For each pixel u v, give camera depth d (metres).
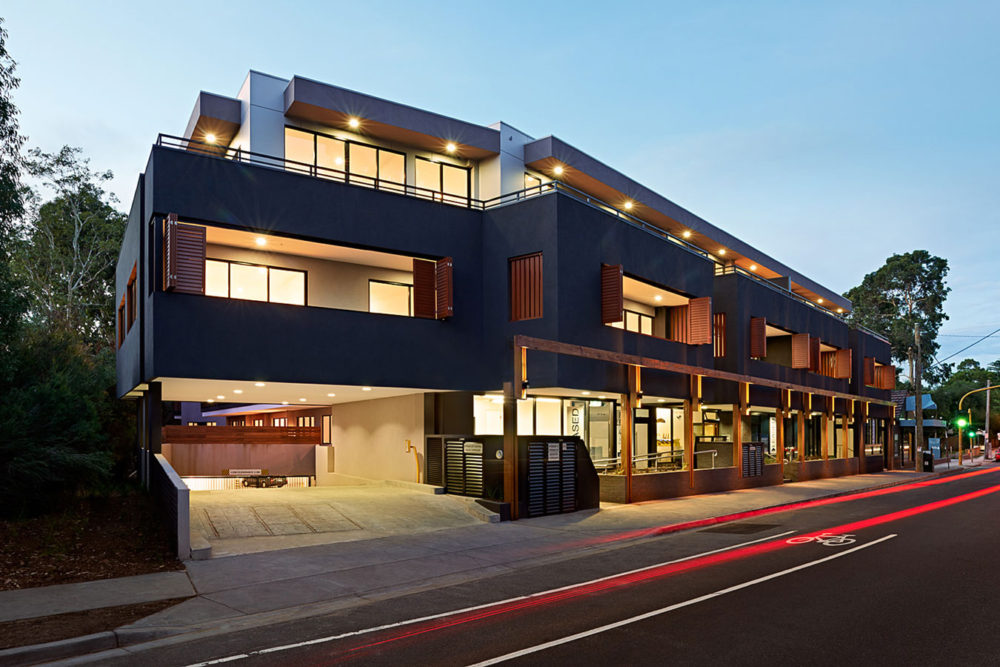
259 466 29.02
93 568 10.27
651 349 23.34
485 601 8.80
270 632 7.44
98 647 6.93
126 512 14.38
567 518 16.62
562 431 22.94
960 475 40.38
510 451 16.34
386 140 22.11
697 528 15.84
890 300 79.38
